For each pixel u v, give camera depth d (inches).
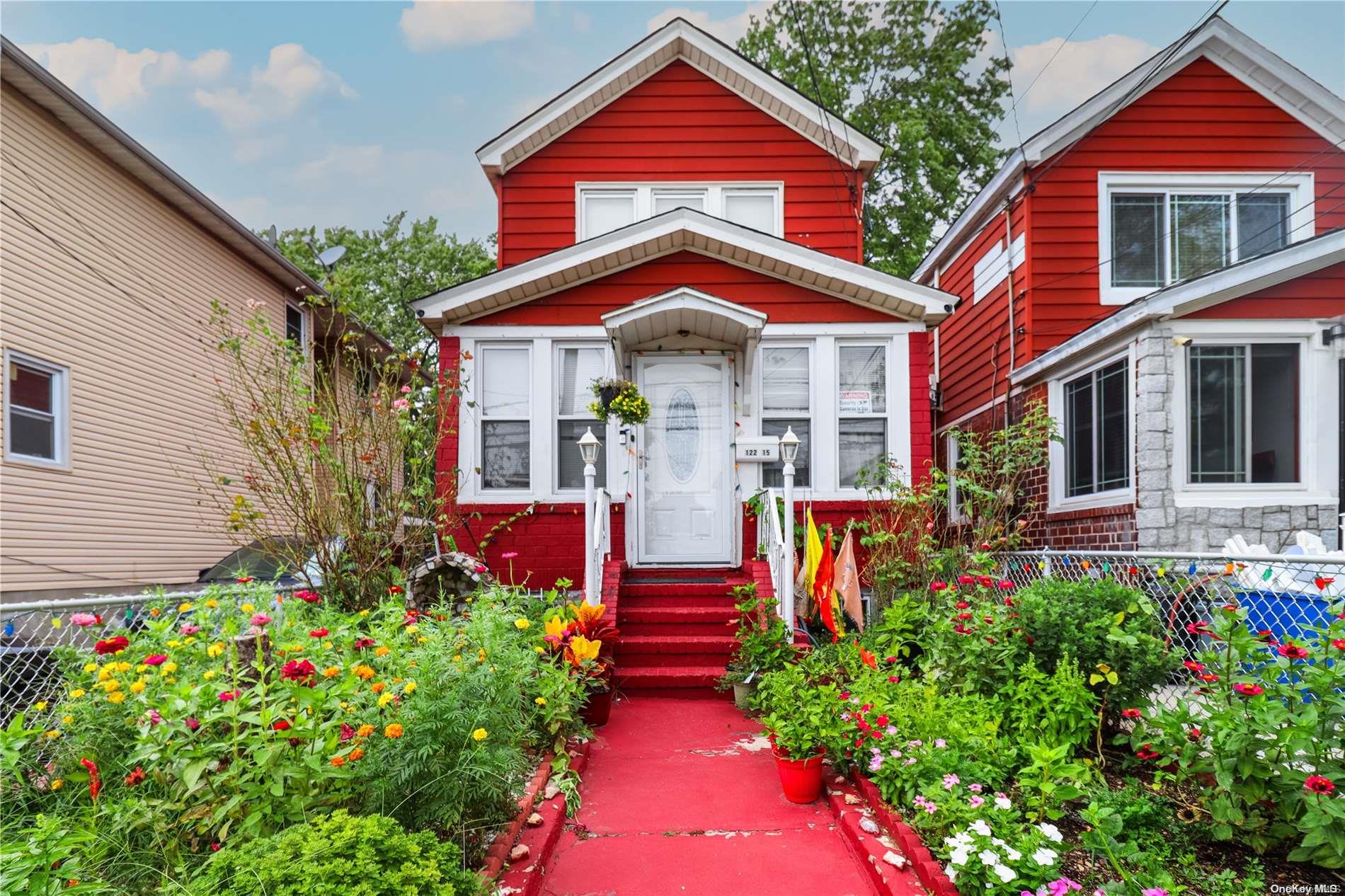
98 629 161.0
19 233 319.3
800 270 329.1
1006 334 415.2
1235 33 370.3
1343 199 377.4
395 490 279.3
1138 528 297.9
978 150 874.8
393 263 967.6
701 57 408.2
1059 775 133.0
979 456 383.2
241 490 442.0
